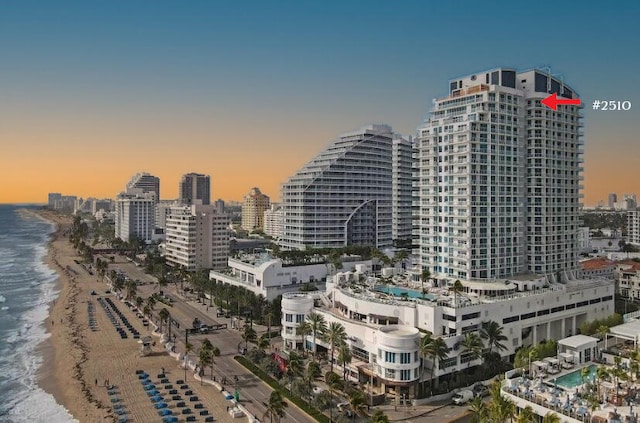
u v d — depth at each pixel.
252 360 163.75
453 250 199.50
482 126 197.25
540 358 141.25
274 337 194.12
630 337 145.50
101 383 150.62
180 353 175.75
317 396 127.94
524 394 108.69
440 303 156.88
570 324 191.00
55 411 135.75
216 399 137.12
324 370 155.00
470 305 154.88
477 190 195.00
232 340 191.50
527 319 172.38
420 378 136.88
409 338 134.38
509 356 166.25
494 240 199.00
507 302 165.38
